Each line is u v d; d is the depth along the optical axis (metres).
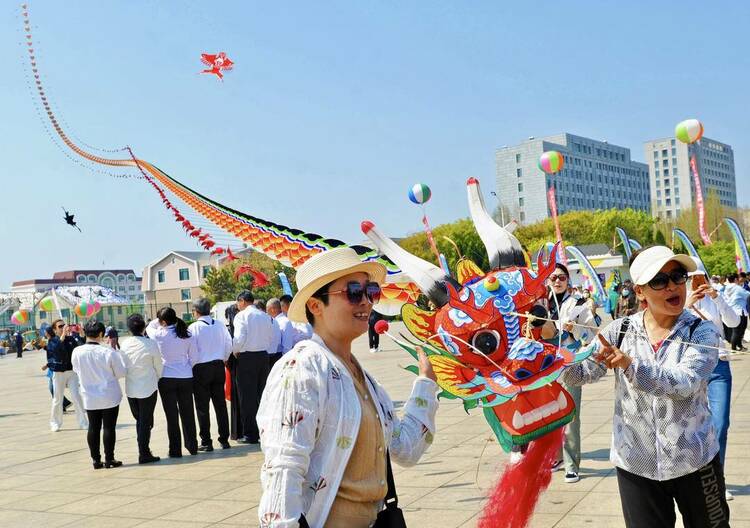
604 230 44.44
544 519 5.62
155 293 56.72
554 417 4.10
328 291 2.97
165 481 8.08
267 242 12.73
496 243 5.11
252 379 10.19
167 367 9.46
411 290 6.52
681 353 3.67
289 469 2.61
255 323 10.12
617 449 3.73
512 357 4.22
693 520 3.64
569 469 6.57
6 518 6.92
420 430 3.25
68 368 12.57
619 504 5.88
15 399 18.12
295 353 2.82
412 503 6.36
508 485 4.16
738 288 15.54
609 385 12.33
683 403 3.60
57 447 10.84
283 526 2.55
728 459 6.96
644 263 3.79
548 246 5.29
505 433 4.12
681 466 3.57
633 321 3.92
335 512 2.75
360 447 2.82
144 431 9.19
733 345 15.71
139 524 6.43
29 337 51.12
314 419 2.70
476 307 4.40
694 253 6.09
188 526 6.27
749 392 10.73
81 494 7.72
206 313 9.97
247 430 10.20
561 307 6.53
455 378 4.16
